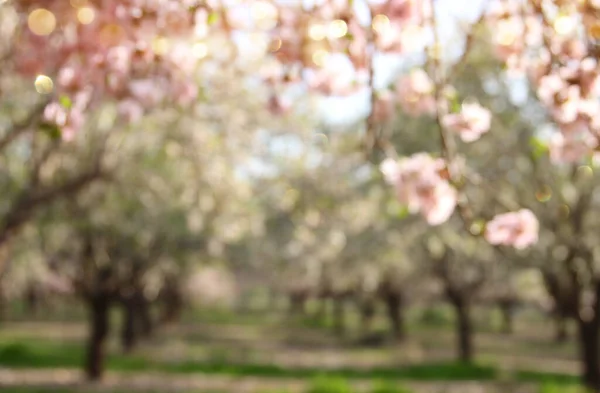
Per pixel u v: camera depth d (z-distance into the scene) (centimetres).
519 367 2662
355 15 337
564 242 1350
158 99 384
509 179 1379
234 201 1465
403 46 346
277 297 7431
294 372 2353
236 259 2936
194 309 6122
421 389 2030
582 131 397
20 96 933
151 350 3028
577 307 1628
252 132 1262
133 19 301
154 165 1223
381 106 430
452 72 386
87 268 1931
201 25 335
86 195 1293
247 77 976
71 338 3494
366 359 2902
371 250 2162
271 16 339
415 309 6228
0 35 533
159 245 2031
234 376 2241
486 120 413
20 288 2739
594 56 354
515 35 390
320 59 342
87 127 977
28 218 1012
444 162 397
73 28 312
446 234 1706
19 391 1791
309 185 1791
